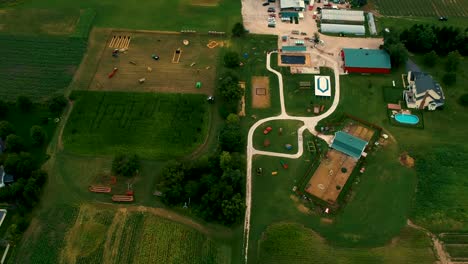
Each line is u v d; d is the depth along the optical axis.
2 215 102.50
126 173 108.25
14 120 123.25
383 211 104.06
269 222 102.06
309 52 146.00
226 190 100.44
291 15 159.25
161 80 136.00
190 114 125.62
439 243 98.50
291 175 111.56
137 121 123.69
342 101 130.12
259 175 111.31
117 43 148.75
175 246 97.62
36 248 97.19
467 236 99.62
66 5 163.75
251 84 135.12
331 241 98.69
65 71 138.62
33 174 106.31
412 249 97.44
